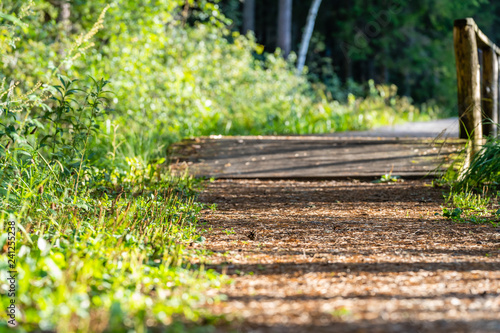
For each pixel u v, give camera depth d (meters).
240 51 25.27
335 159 12.80
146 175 10.77
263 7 54.03
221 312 4.22
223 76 22.92
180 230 7.10
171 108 16.16
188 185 10.52
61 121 8.67
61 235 5.94
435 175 11.45
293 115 22.42
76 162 8.46
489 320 3.99
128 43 15.58
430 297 4.56
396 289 4.80
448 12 50.12
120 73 14.62
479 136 11.95
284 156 13.05
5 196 6.72
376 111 27.59
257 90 24.20
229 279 5.14
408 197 9.83
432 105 49.91
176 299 4.32
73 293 4.19
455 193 9.52
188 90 16.78
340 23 49.56
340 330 3.82
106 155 11.06
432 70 52.25
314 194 10.20
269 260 5.88
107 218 7.22
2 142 8.62
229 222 7.93
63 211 6.87
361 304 4.38
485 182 10.23
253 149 13.52
